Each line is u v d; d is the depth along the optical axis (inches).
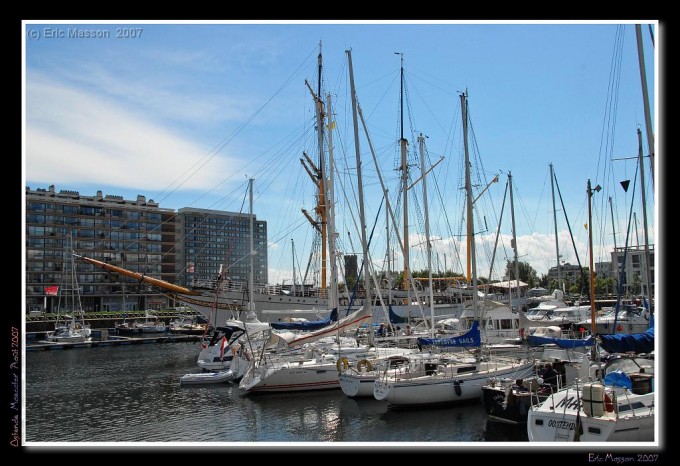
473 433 935.0
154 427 1062.4
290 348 1478.8
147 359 2325.3
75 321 3580.2
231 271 7244.1
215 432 1010.7
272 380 1326.3
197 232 6963.6
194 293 2297.0
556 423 745.0
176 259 6141.7
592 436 713.6
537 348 1521.9
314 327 1493.6
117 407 1264.8
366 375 1198.3
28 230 4923.7
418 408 1109.7
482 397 1112.8
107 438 987.3
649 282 1046.4
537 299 2861.7
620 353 943.7
